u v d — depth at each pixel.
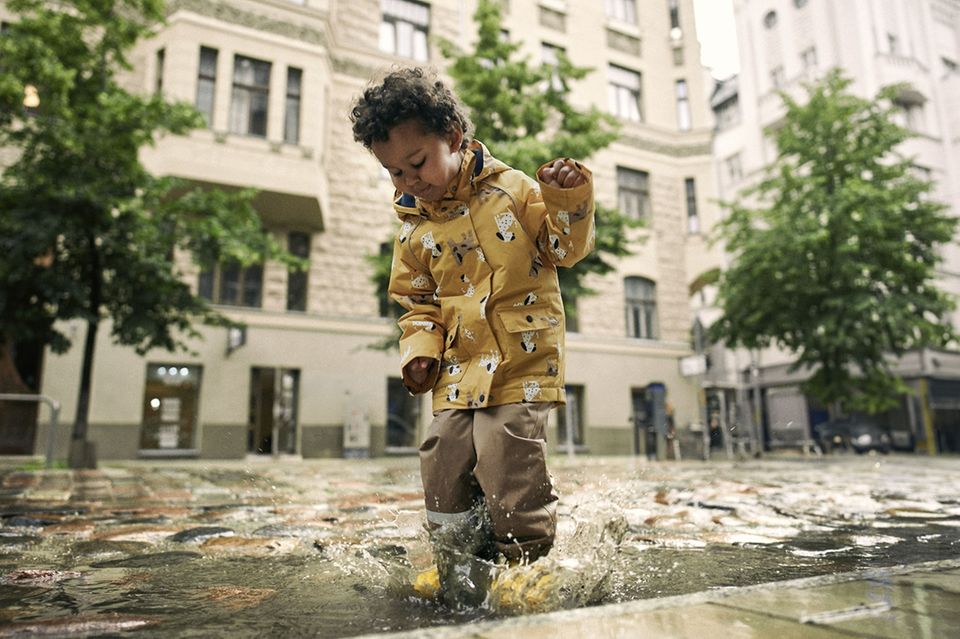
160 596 1.60
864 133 14.80
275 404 13.66
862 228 13.47
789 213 14.45
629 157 19.41
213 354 13.20
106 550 2.33
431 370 1.78
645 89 20.17
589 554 1.65
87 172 8.38
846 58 23.69
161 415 12.84
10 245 7.70
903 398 20.66
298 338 14.02
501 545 1.56
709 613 1.14
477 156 1.75
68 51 8.55
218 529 2.84
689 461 13.22
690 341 18.94
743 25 27.52
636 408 18.17
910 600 1.24
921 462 11.86
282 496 4.61
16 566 2.03
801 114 15.14
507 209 1.72
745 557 2.12
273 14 13.92
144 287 8.99
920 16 24.81
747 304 14.84
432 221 1.80
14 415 11.80
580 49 19.17
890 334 13.32
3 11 11.69
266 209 13.82
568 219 1.61
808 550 2.27
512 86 11.29
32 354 12.21
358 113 1.60
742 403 19.86
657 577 1.79
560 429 16.88
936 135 23.98
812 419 22.59
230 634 1.26
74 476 7.04
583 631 1.03
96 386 12.30
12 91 7.79
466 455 1.64
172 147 12.46
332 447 13.91
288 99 14.03
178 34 13.08
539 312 1.70
